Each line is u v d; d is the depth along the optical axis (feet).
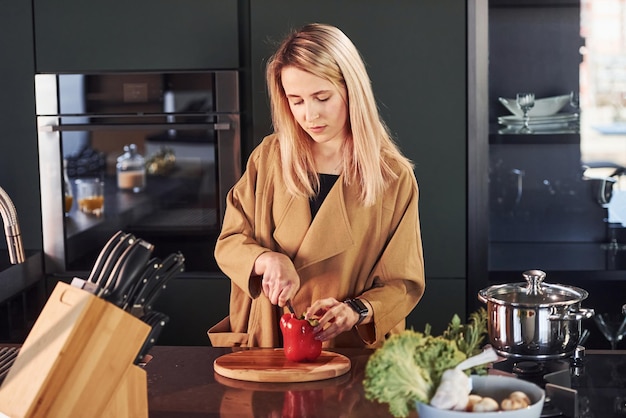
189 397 5.53
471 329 4.77
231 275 7.02
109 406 4.85
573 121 11.64
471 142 10.91
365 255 7.10
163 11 10.99
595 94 11.64
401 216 7.12
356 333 7.02
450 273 11.07
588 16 11.57
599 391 5.42
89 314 4.57
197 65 11.03
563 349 5.82
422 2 10.80
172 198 11.28
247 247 6.99
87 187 11.33
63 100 11.13
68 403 4.65
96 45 11.08
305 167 7.13
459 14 10.79
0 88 11.21
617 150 11.71
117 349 4.69
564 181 11.84
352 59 6.81
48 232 11.38
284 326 6.11
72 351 4.57
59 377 4.58
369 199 6.92
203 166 11.18
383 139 7.27
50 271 11.44
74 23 11.07
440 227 11.03
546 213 11.88
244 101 11.21
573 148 11.78
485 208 10.99
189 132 11.14
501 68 11.66
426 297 11.10
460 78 10.86
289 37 6.95
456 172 10.97
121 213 11.37
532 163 11.85
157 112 11.10
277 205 7.18
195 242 11.30
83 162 11.30
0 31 11.13
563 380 5.56
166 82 11.06
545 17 11.59
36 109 11.21
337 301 6.50
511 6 11.57
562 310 5.74
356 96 6.81
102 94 11.11
